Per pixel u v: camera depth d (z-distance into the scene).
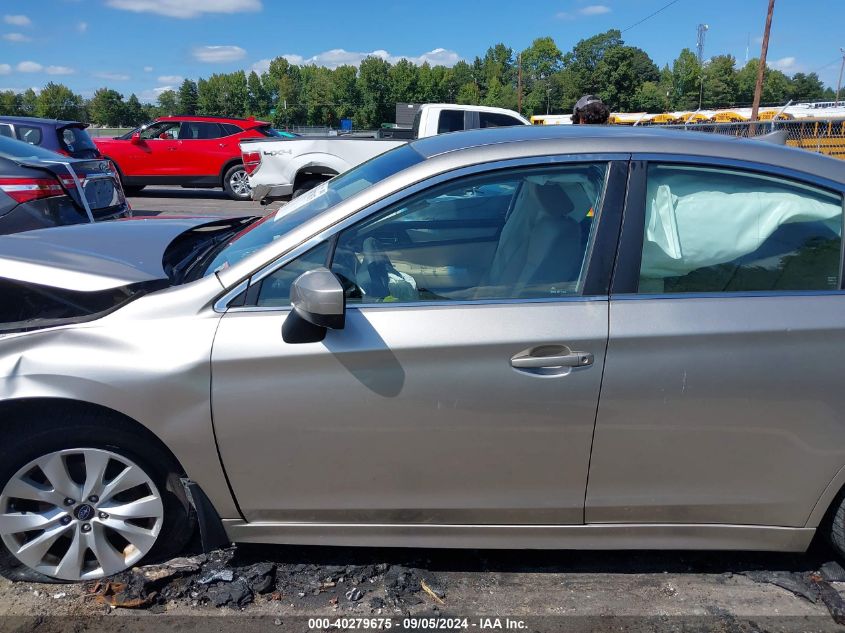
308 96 99.75
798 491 2.43
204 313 2.36
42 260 2.60
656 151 2.46
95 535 2.52
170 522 2.60
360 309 2.34
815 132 14.59
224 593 2.54
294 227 2.55
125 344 2.33
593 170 2.45
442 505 2.45
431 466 2.39
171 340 2.32
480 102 106.44
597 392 2.30
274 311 2.36
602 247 2.38
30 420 2.42
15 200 6.05
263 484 2.42
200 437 2.35
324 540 2.52
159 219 3.65
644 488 2.42
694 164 2.46
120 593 2.51
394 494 2.43
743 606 2.56
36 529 2.49
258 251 2.43
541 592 2.63
